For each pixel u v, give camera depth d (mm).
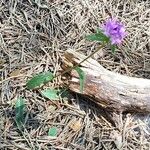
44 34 372
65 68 343
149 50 382
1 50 358
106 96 333
